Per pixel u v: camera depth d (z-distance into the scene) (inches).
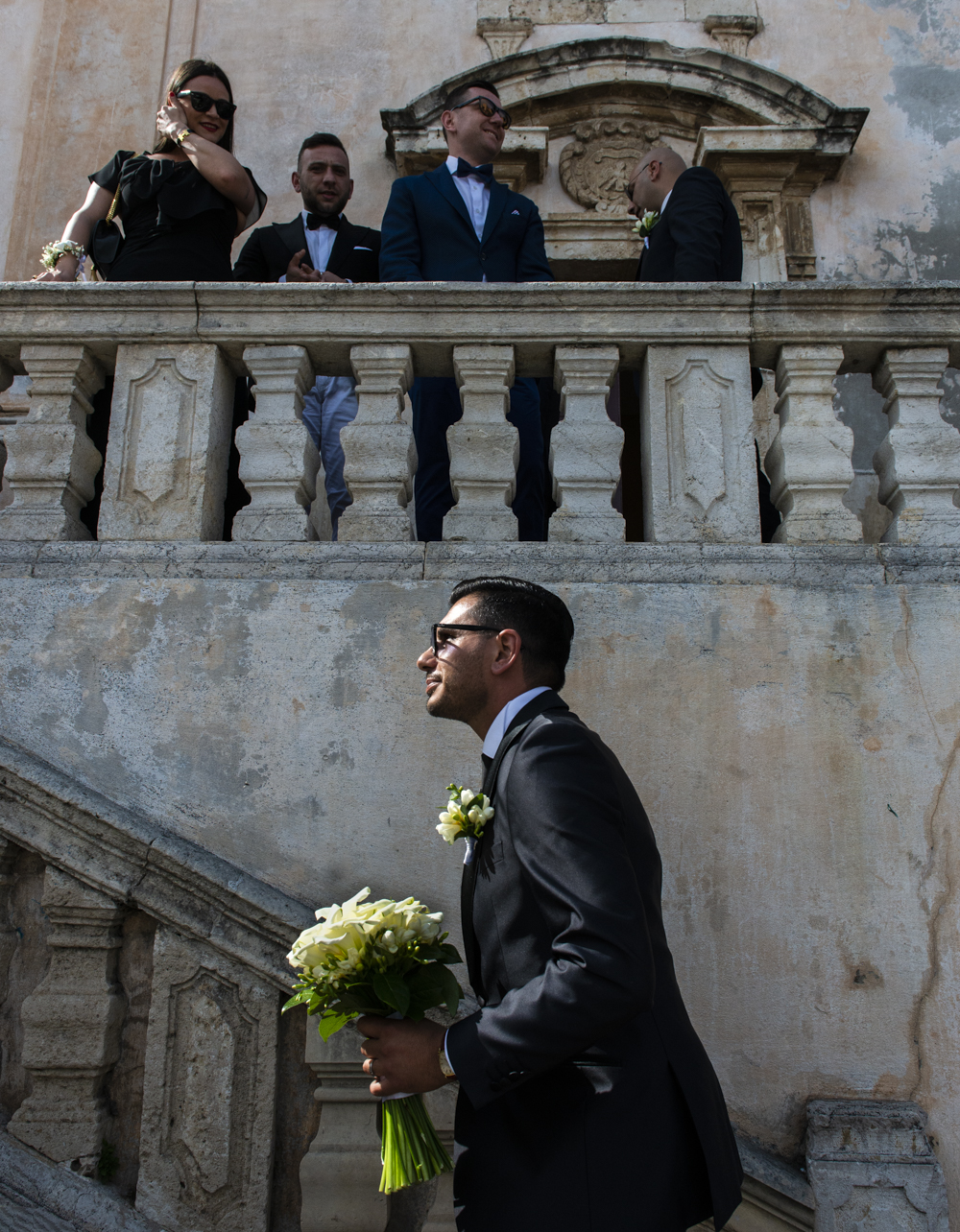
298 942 71.4
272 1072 103.0
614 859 65.1
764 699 113.4
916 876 108.0
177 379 130.0
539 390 186.7
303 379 132.7
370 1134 101.0
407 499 129.5
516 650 81.6
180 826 110.7
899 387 129.9
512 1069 63.1
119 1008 107.4
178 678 115.5
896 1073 102.9
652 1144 65.2
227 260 154.9
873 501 238.2
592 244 260.8
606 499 126.7
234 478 149.2
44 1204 99.0
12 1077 108.0
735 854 108.9
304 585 118.1
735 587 117.2
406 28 279.1
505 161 265.3
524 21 276.8
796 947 106.3
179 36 280.2
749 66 261.9
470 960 76.9
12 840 111.1
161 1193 100.7
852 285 127.8
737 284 128.1
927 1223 95.7
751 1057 103.4
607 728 112.7
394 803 110.8
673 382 129.4
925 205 261.3
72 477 128.5
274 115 272.8
